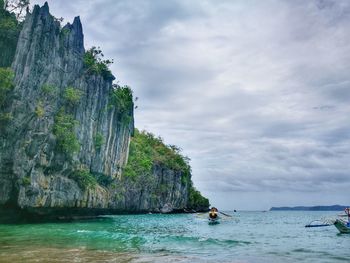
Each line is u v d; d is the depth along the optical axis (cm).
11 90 4006
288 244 2920
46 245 2242
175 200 11900
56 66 4631
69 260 1697
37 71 4247
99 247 2238
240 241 3014
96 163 5600
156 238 2998
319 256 2202
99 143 5575
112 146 6253
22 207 3988
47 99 4356
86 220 5506
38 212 4406
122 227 4334
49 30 4500
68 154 4628
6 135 3897
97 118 5638
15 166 3881
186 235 3447
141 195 9625
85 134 5203
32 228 3503
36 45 4250
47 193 4316
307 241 3228
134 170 8862
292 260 2000
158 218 7544
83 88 5222
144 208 9812
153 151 11644
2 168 3888
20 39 4244
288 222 7700
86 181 5209
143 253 2047
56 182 4500
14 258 1714
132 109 7331
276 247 2672
